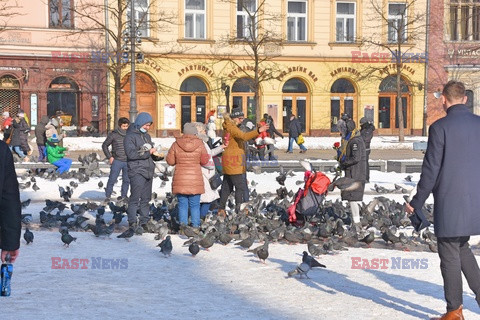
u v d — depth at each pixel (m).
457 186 6.43
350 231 11.82
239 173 13.66
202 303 7.40
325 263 9.70
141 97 44.97
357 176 12.41
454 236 6.42
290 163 25.16
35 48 41.91
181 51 45.03
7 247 5.37
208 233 10.98
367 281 8.55
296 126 36.94
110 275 8.79
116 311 6.98
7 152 5.33
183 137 12.16
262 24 46.59
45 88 42.28
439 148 6.47
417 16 46.66
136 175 12.57
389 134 48.97
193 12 45.62
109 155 16.44
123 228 12.95
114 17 43.59
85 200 17.62
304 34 47.53
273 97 46.78
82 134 43.00
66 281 8.38
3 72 41.44
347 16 48.03
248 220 12.25
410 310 7.18
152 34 44.66
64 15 42.69
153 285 8.24
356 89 48.22
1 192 5.31
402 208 13.78
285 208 13.99
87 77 43.03
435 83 48.97
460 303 6.59
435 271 9.22
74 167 23.62
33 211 15.38
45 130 23.77
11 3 41.56
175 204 14.16
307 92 47.72
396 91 48.62
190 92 45.84
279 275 8.87
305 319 6.79
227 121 13.54
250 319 6.77
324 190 12.60
